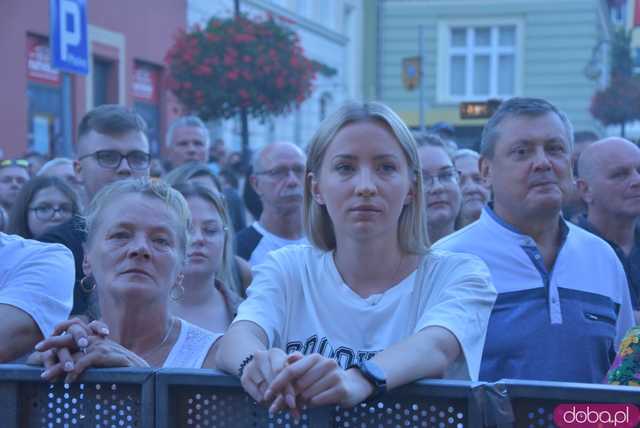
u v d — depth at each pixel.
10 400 3.38
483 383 3.02
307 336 3.86
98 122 7.04
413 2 40.84
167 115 27.75
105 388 3.32
